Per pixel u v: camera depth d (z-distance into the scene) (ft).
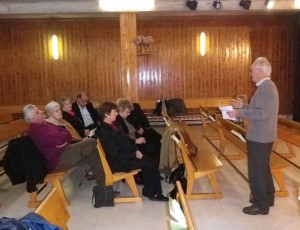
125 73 18.07
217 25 24.27
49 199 5.03
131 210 9.55
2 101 24.43
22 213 9.59
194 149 10.43
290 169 12.84
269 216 8.82
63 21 23.89
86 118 15.75
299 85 23.30
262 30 24.41
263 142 8.25
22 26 23.85
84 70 24.38
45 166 9.52
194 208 9.53
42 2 17.53
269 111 8.03
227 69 24.66
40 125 9.80
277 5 18.16
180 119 23.18
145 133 13.93
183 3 17.75
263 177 8.61
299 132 12.24
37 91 24.44
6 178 12.93
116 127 11.21
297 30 23.11
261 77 8.20
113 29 24.07
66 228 5.42
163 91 24.73
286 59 24.68
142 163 10.03
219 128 14.47
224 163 14.08
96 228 8.46
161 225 8.55
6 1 17.53
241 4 17.97
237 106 8.81
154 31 24.22
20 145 9.18
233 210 9.32
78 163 10.55
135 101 18.13
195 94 24.80
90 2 17.40
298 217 8.71
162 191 10.59
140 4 17.46
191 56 24.48
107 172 9.72
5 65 24.16
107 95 24.52
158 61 24.47
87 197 10.67
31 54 24.12
